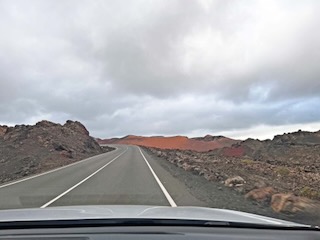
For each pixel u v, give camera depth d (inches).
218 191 629.9
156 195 575.5
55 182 818.8
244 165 1322.6
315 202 468.4
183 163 1365.7
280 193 509.0
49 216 106.6
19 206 495.8
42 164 1625.2
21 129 2721.5
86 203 506.9
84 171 1116.5
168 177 885.8
